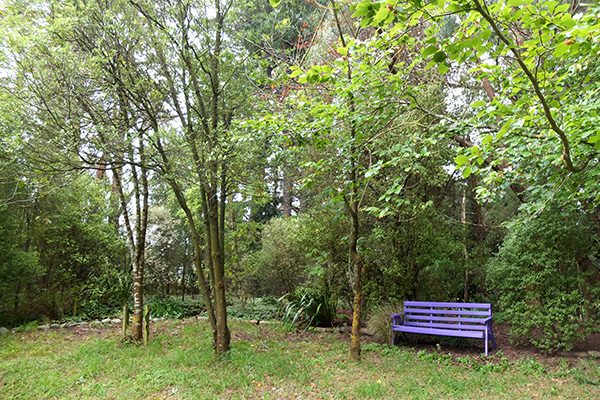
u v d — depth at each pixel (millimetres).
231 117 5793
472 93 6980
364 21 1989
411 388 4168
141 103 5500
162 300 9945
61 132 4793
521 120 2783
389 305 6969
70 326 7652
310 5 7590
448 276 7840
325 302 7832
